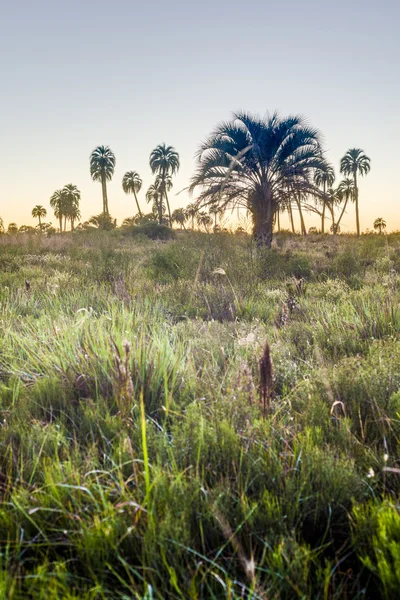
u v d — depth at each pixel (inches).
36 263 592.1
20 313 263.7
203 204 832.3
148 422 115.8
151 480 88.0
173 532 72.8
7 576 62.6
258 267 464.8
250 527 77.3
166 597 66.0
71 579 67.5
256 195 853.2
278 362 166.6
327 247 867.4
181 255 490.3
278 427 113.3
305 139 841.5
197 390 138.5
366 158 2960.1
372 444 108.9
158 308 278.7
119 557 67.0
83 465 95.1
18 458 101.3
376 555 67.9
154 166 3334.2
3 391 143.6
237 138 808.3
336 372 143.1
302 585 65.2
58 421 119.8
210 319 284.2
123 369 122.2
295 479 90.6
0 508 82.3
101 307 276.5
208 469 93.1
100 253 566.9
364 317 227.5
